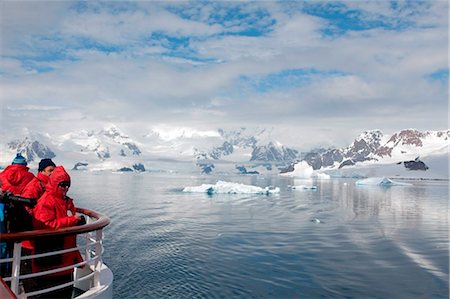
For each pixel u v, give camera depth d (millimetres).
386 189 98250
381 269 16828
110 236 23609
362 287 14281
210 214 37438
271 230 27438
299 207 47125
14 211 5695
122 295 12672
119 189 80188
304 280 14836
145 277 14648
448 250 21141
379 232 27812
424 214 41375
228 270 15844
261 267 16484
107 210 39938
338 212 42219
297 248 20953
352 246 21922
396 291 13961
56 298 6184
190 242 21922
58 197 6008
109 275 6902
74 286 6895
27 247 6148
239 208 44312
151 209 41469
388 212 43250
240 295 12945
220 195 66062
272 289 13656
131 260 17297
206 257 18141
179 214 36969
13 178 6367
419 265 17734
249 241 22672
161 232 25484
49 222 5758
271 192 73812
